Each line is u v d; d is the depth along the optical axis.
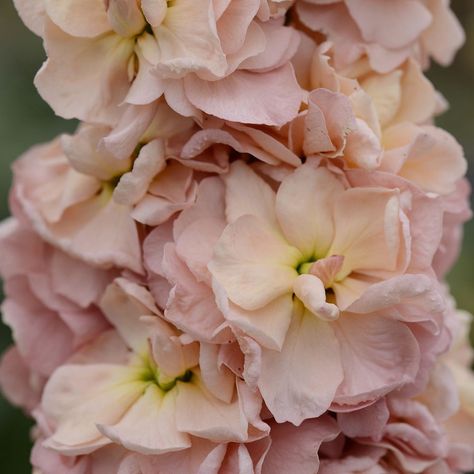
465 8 0.79
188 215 0.30
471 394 0.33
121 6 0.30
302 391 0.29
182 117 0.30
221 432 0.29
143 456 0.30
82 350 0.32
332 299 0.30
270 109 0.30
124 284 0.30
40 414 0.31
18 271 0.33
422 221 0.30
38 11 0.30
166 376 0.30
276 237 0.30
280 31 0.30
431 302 0.29
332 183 0.30
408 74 0.31
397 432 0.30
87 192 0.31
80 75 0.30
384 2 0.31
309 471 0.30
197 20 0.30
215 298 0.29
